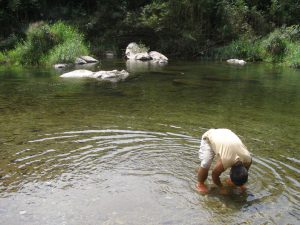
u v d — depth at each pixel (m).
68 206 4.36
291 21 25.61
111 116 8.37
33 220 4.06
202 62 20.64
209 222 4.08
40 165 5.48
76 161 5.62
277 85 13.33
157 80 14.15
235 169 4.39
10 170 5.31
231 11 24.58
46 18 24.89
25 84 13.06
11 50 20.47
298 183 4.99
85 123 7.73
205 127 7.52
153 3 24.14
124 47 24.78
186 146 6.28
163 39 24.31
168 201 4.52
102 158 5.73
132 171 5.29
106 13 24.92
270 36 22.41
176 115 8.54
